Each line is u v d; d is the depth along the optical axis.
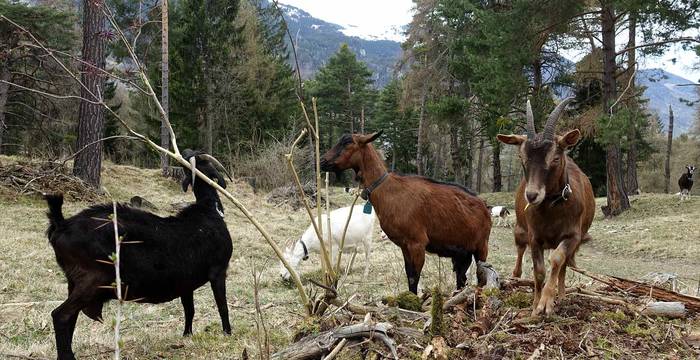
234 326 6.70
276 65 38.22
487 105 33.16
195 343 5.88
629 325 4.82
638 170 57.16
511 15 23.14
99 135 17.17
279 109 37.62
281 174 27.14
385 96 57.38
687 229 18.05
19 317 6.95
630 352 4.39
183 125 33.91
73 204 15.69
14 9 23.14
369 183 6.84
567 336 4.52
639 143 42.28
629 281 5.80
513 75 24.12
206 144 35.22
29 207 14.89
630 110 21.97
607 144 22.47
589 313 5.00
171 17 33.41
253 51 36.41
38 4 24.00
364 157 6.88
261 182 27.52
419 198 6.75
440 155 49.53
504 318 4.86
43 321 6.77
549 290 4.82
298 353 4.51
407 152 58.72
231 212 18.59
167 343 5.94
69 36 25.31
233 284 9.73
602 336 4.59
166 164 23.08
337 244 11.11
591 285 6.23
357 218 11.07
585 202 5.22
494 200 33.50
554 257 4.82
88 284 4.91
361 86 60.66
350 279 10.57
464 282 7.06
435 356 4.20
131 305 7.92
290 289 9.70
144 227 5.31
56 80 17.86
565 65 30.80
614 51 22.98
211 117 34.41
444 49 36.88
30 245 11.21
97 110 17.05
